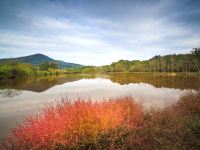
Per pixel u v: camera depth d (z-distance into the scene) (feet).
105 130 21.58
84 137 20.10
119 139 21.56
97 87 128.67
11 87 133.49
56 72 504.02
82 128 20.16
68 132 19.49
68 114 21.35
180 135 21.59
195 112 33.01
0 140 26.68
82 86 138.51
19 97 84.28
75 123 20.15
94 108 24.02
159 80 186.09
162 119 29.27
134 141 20.49
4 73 257.96
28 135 18.51
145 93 87.35
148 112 35.42
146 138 21.63
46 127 18.84
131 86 131.34
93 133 20.47
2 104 67.36
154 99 66.64
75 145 19.33
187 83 139.95
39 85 150.20
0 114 51.08
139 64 538.88
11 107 61.57
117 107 27.14
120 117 23.61
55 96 85.30
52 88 125.08
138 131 23.59
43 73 405.39
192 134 21.12
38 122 19.88
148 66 493.77
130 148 19.79
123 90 105.29
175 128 23.20
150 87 119.75
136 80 200.64
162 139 20.93
